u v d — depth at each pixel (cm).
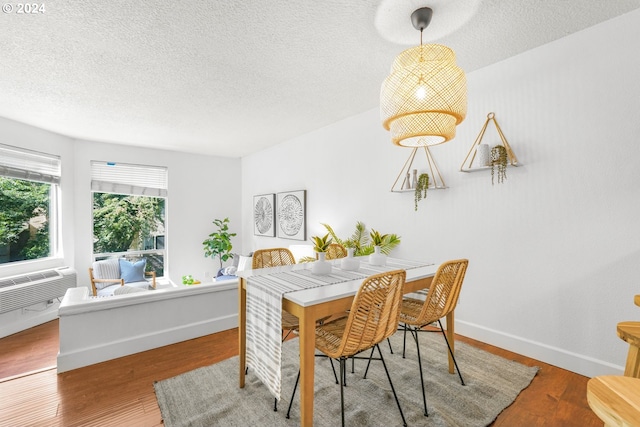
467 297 272
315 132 425
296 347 259
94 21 180
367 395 185
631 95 190
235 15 179
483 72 260
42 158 386
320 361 231
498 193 251
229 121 373
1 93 279
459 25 197
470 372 211
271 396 187
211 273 571
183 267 540
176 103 311
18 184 364
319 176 422
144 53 217
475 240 266
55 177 402
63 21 180
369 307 142
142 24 185
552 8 183
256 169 558
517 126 240
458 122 162
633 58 189
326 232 413
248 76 256
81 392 195
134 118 354
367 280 137
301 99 310
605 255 201
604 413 67
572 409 173
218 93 289
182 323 274
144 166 502
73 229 431
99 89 274
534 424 162
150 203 516
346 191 384
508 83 244
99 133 412
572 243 214
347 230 384
